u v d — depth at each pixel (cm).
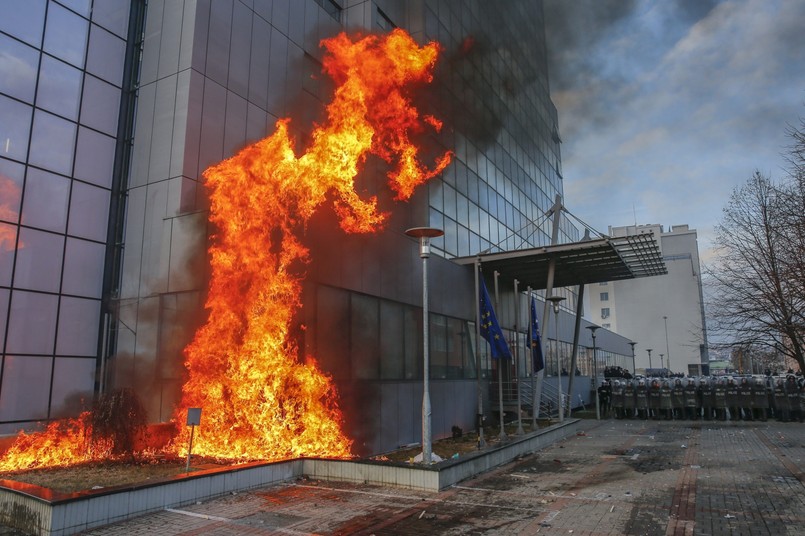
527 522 827
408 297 1867
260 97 1678
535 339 2008
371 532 777
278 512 877
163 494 880
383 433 1630
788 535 754
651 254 2366
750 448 1616
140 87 1577
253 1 1697
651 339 8781
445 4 2744
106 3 1588
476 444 1748
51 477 971
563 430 1991
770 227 1794
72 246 1438
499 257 2288
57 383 1373
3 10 1346
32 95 1388
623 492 1037
